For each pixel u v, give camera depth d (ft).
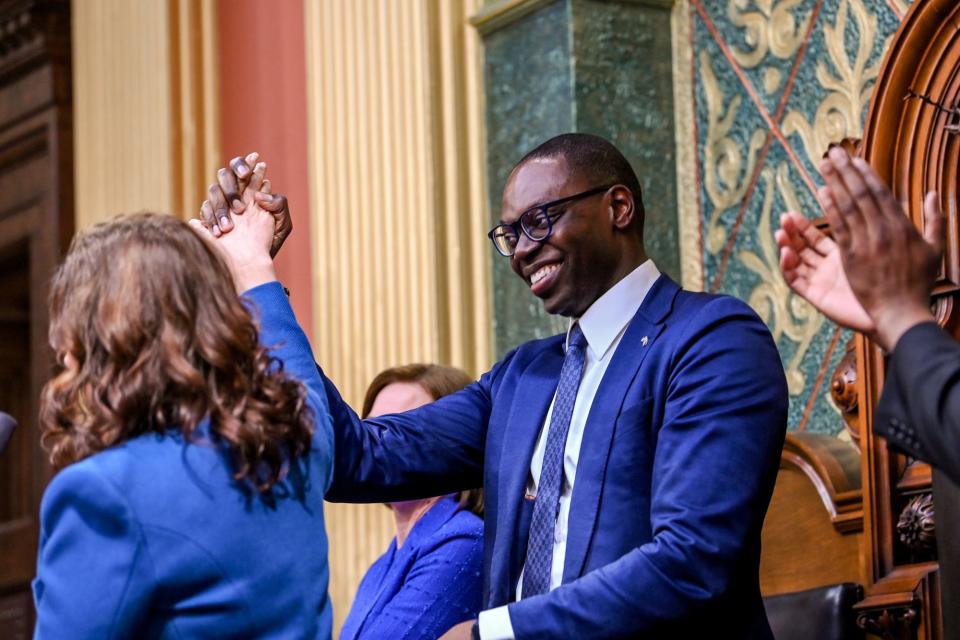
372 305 19.42
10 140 27.99
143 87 23.90
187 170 23.12
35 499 27.30
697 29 17.20
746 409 9.74
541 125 17.24
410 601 12.61
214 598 7.21
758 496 9.63
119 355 7.39
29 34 27.14
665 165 17.13
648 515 9.87
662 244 16.94
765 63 16.37
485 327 18.07
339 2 20.35
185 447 7.37
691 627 9.61
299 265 21.40
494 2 18.37
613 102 16.94
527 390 10.90
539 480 10.38
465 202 18.43
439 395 14.05
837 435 14.94
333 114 20.33
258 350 7.78
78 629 6.97
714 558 9.30
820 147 15.66
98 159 25.02
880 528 12.36
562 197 10.65
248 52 22.68
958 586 10.42
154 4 23.72
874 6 15.25
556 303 10.76
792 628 12.53
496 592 10.28
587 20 16.94
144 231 7.70
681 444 9.66
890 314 7.11
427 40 18.81
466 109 18.53
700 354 9.93
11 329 30.55
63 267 7.70
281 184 21.90
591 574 9.43
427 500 13.62
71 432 7.50
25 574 27.43
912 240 7.14
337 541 19.67
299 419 7.77
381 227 19.36
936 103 12.44
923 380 6.88
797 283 7.60
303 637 7.50
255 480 7.50
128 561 7.07
